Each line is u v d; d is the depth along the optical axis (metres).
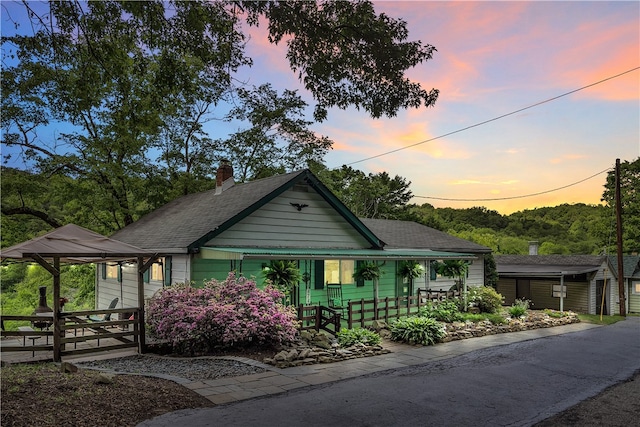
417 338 13.45
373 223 25.58
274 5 7.80
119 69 8.59
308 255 13.88
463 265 20.34
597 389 8.88
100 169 23.92
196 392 7.80
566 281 27.81
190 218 17.05
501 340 14.57
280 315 11.48
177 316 11.14
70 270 31.14
